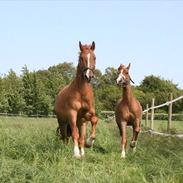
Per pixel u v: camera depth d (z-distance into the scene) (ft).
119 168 30.58
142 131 64.39
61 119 38.73
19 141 36.73
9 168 24.64
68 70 315.37
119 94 168.04
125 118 41.78
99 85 220.84
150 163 30.73
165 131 60.54
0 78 157.69
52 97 158.40
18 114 146.20
